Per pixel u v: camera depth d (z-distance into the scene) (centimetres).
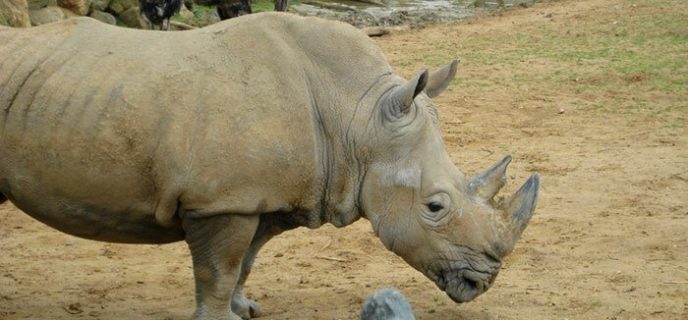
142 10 2423
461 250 801
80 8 2398
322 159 819
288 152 797
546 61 2234
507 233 805
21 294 985
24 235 1197
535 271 1062
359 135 814
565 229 1207
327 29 839
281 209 811
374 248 1162
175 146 779
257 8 2969
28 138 783
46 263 1095
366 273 1070
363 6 3244
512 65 2203
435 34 2661
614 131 1692
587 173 1453
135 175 786
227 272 815
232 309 903
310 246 1166
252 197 793
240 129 786
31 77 789
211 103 787
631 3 2902
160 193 790
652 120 1753
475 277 803
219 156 782
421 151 807
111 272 1069
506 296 980
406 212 805
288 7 3091
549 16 2836
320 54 830
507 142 1634
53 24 829
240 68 805
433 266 811
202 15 2786
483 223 801
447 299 975
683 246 1142
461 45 2464
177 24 2572
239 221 798
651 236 1175
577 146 1603
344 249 1158
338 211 831
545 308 948
